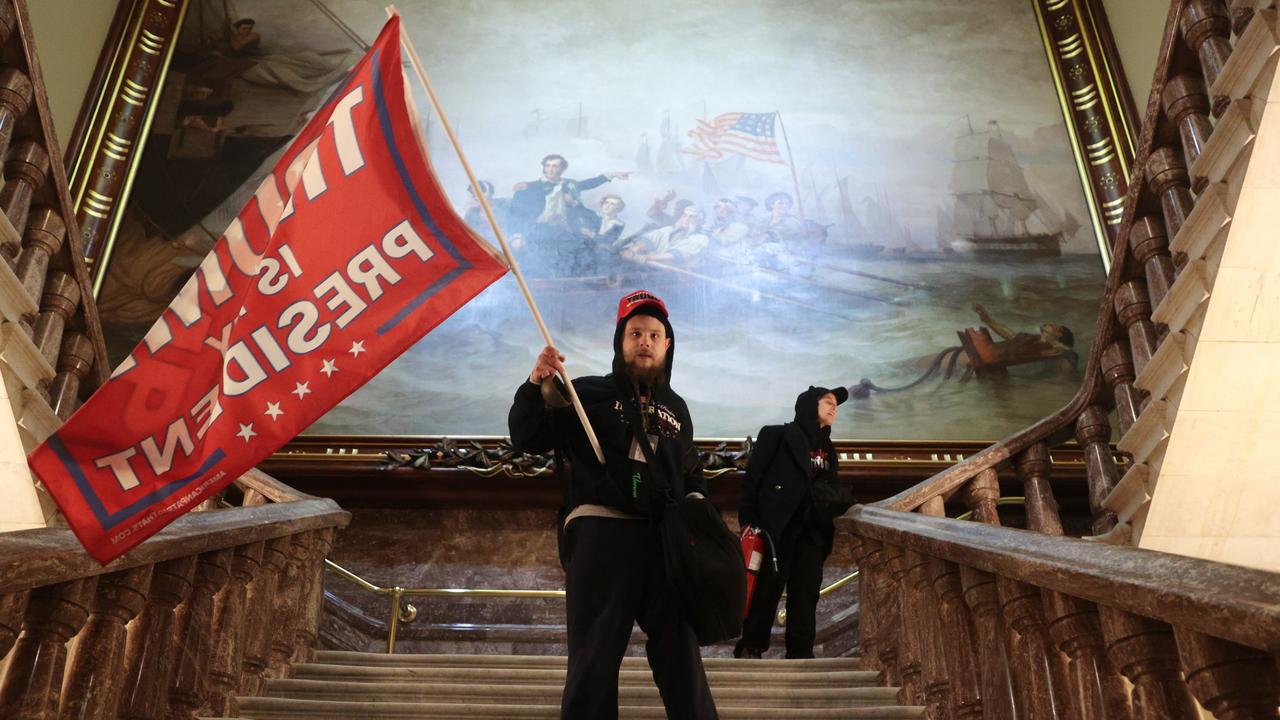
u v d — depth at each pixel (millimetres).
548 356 3320
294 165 3305
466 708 3918
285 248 3188
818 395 6023
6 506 4934
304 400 3025
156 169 9141
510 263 3215
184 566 3463
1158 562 2387
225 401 3010
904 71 10016
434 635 7598
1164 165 4801
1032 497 5418
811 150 9617
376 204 3244
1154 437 4965
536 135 9602
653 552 3318
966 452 8156
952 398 8445
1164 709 2391
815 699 4320
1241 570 2123
